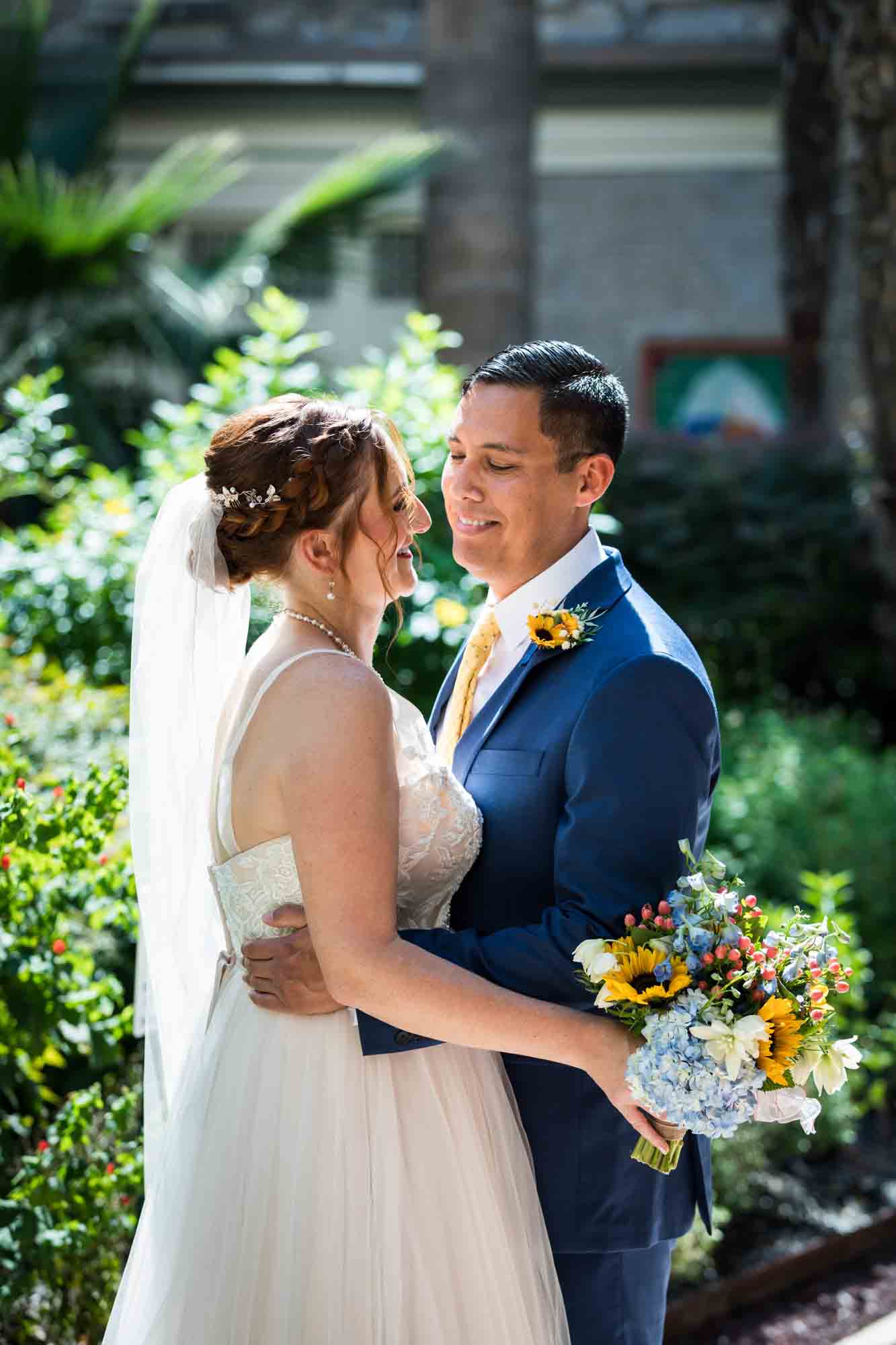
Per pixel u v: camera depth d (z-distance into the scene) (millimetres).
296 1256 1992
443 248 7809
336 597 2135
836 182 8141
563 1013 1968
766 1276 3586
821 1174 4105
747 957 1939
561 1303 2146
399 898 2166
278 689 2031
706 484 7996
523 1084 2236
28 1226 2641
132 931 2941
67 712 3564
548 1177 2205
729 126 11828
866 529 7840
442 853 2146
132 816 2254
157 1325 2035
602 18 11609
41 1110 2990
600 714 2092
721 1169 3662
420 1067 2090
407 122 11430
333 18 11523
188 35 11336
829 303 8375
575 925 2021
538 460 2275
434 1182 2055
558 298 12109
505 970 2033
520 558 2326
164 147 11555
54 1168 2812
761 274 11984
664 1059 1848
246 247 8188
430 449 4402
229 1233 2018
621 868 2049
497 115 7758
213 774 2188
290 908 2033
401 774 2111
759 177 11953
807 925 2070
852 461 8062
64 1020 2807
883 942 5035
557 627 2191
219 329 8102
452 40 7789
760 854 5160
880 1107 4422
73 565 4246
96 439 7613
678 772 2082
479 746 2273
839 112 7949
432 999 1907
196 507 2189
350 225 8258
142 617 2252
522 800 2170
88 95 8977
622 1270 2223
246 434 2111
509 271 7773
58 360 7641
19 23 7832
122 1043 3283
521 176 7820
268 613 2438
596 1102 2197
